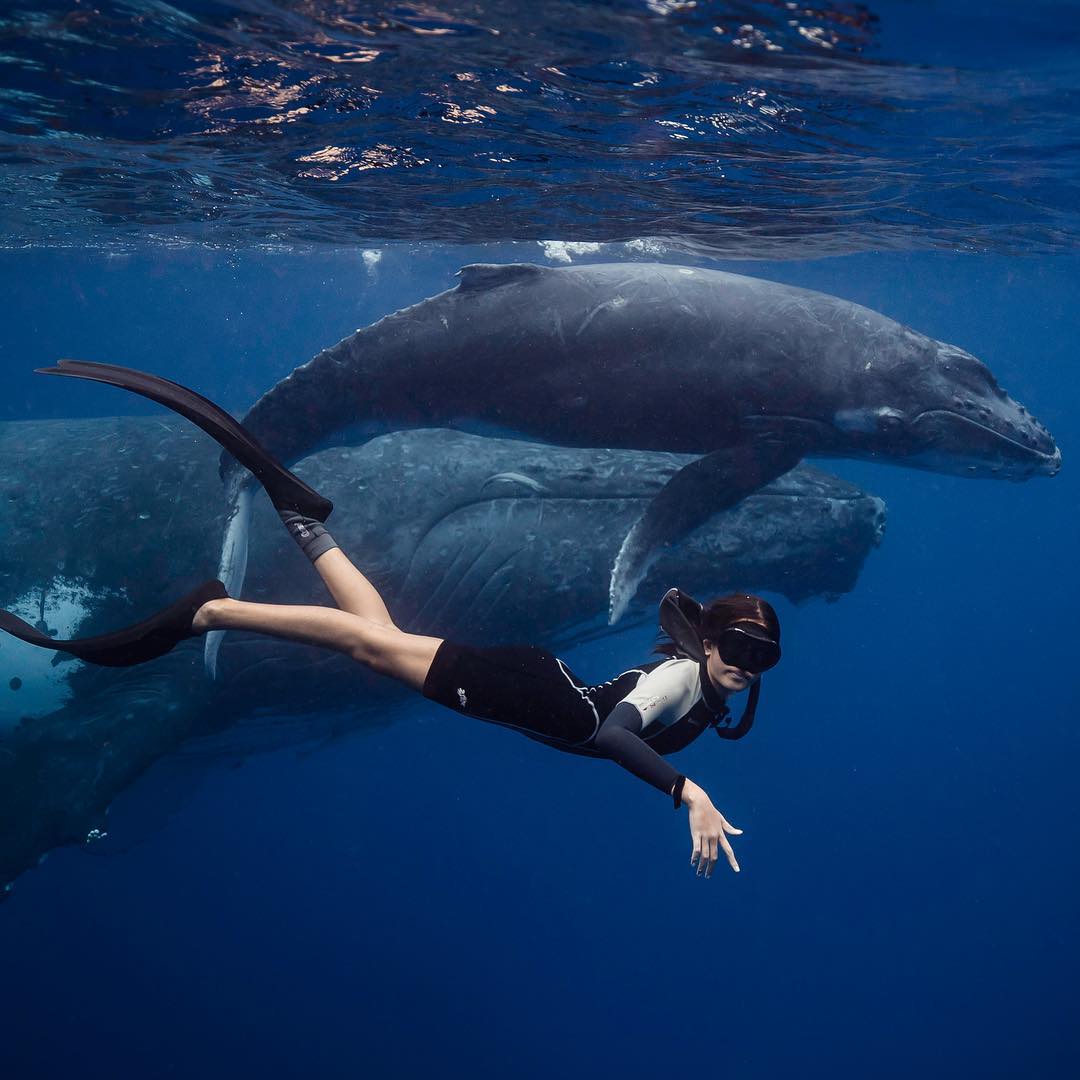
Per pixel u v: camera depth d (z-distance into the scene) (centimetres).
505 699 390
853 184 1462
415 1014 2123
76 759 950
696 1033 2188
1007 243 2347
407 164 1374
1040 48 805
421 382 933
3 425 1299
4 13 793
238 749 1293
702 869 328
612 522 1225
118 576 1123
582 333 898
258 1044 1966
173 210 1922
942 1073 2045
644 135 1157
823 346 902
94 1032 2003
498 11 740
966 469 958
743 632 379
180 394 392
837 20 748
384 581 1148
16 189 1739
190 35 829
